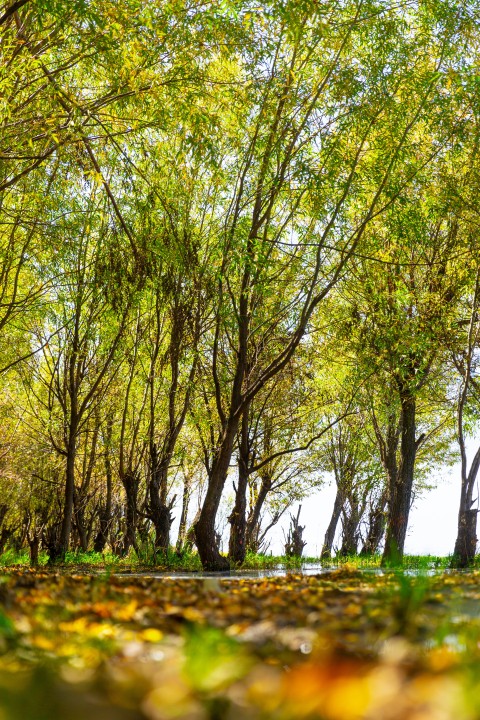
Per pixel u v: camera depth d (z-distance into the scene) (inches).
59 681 96.7
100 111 730.8
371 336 938.7
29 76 582.9
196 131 632.4
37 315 1076.5
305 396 1187.3
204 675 95.2
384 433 1238.9
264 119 721.0
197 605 199.8
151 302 972.6
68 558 995.3
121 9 534.3
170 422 1000.9
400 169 817.5
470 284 938.1
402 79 749.9
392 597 196.7
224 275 768.9
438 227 948.6
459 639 141.3
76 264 1018.7
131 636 149.9
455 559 849.5
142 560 926.4
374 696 75.7
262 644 142.5
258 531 1379.2
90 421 1290.6
